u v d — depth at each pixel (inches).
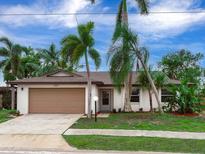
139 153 415.8
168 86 1000.9
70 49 769.6
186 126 653.9
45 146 467.5
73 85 949.2
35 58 1684.3
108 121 737.6
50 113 954.1
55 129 620.4
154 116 824.9
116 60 833.5
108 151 429.4
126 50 832.3
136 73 1077.1
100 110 1079.0
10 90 1301.7
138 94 1070.4
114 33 839.1
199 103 944.3
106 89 1085.1
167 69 1743.4
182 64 1726.1
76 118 809.5
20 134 566.6
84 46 765.3
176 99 919.7
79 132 585.3
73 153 415.8
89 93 818.8
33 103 963.3
